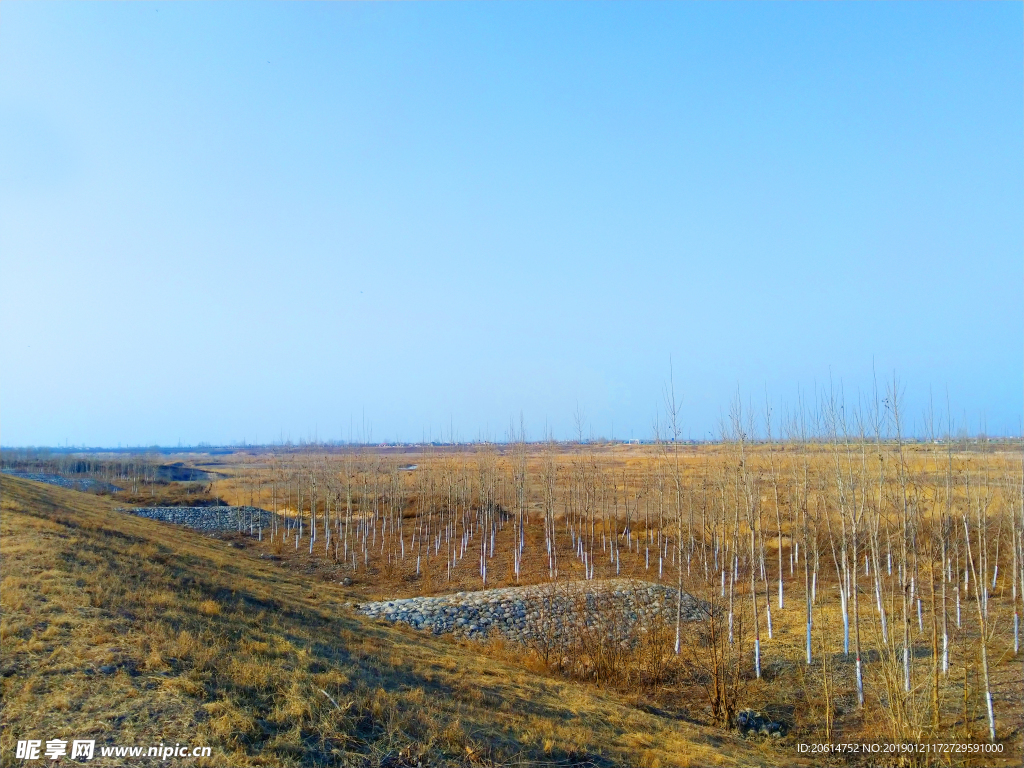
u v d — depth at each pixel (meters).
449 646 22.17
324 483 53.72
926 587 26.42
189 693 11.02
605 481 49.53
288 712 11.20
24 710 9.81
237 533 50.09
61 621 13.05
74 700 10.25
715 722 16.95
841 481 20.28
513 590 29.23
